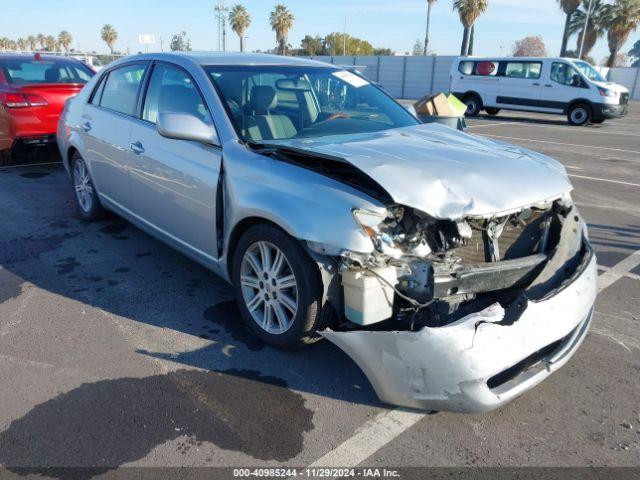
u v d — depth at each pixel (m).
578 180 8.50
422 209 2.57
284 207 2.86
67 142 5.45
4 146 7.41
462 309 2.67
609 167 9.70
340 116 3.94
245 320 3.43
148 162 4.02
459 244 2.70
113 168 4.64
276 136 3.53
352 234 2.58
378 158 2.86
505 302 2.78
